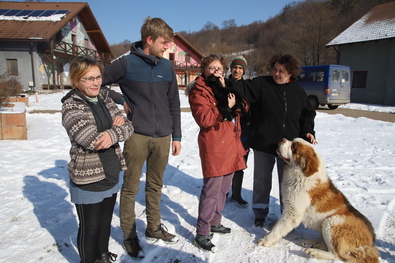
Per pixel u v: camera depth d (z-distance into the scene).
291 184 3.04
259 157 3.45
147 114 2.76
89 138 2.08
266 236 3.12
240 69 4.04
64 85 28.48
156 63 2.77
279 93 3.31
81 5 28.53
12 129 7.44
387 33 20.25
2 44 23.89
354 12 39.53
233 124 3.08
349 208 2.93
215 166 2.92
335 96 16.25
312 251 2.88
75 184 2.28
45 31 23.84
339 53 23.69
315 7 35.75
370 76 21.53
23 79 24.28
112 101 2.60
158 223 3.11
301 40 34.22
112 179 2.38
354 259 2.68
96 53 33.88
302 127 3.55
